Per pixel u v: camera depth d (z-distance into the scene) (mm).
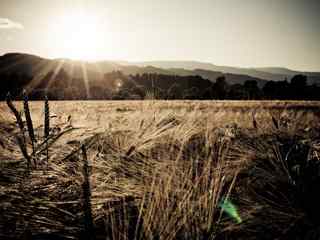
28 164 1953
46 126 2172
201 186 1796
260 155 2518
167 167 2205
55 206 1511
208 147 2705
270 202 1670
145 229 1305
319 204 1571
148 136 2979
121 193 1711
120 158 2387
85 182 1768
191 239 1272
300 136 3320
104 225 1430
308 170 1948
